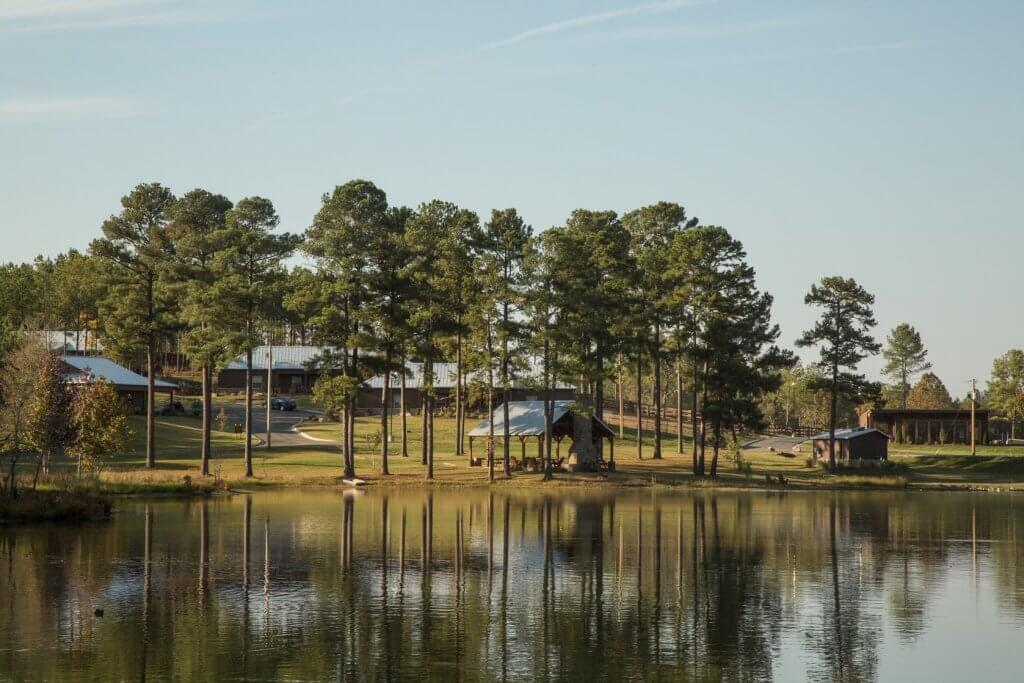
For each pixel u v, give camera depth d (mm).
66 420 58812
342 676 25828
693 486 87875
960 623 32625
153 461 87500
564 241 84625
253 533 51156
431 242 85812
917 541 52000
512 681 25672
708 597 36250
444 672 26312
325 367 84688
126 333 89562
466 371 90375
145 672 25844
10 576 38250
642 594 36625
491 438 87000
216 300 82438
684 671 26734
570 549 47344
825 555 46531
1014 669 27328
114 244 90188
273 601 34375
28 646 28188
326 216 84250
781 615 33469
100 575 38625
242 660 27062
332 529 53344
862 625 32219
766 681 25969
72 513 56000
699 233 94625
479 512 63750
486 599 35281
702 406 93125
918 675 26734
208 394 84438
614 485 86875
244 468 89625
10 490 57875
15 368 59312
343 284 82812
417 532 52656
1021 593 37500
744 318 95438
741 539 52000
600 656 28000
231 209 90188
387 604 34188
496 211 85438
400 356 88250
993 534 55281
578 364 87500
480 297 85125
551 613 33219
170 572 39438
